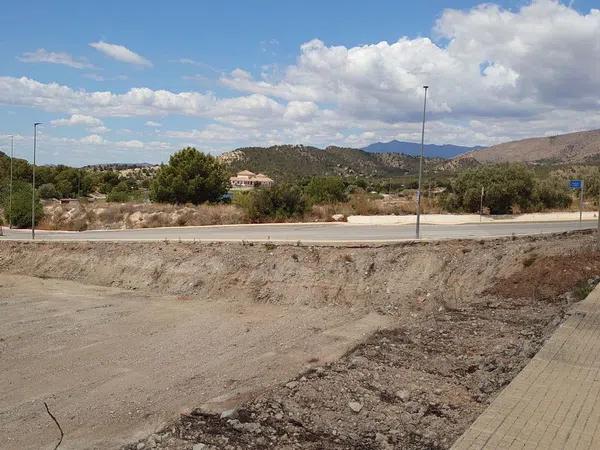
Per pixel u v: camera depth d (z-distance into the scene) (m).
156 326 16.28
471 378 8.16
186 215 39.84
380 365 8.94
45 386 11.00
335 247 20.86
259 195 37.91
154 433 7.34
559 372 7.21
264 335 15.10
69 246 26.45
